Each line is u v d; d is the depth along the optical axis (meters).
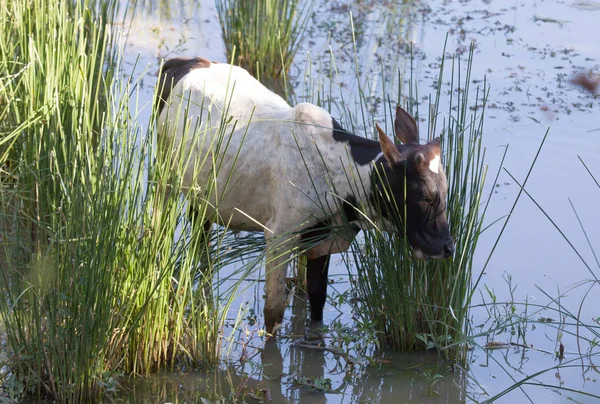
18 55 15.33
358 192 12.78
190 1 29.19
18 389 11.11
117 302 11.64
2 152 14.44
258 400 11.84
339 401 12.02
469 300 13.06
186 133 12.25
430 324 13.06
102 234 10.91
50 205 12.11
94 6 18.12
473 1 31.12
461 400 12.19
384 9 29.64
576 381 12.64
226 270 15.50
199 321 12.36
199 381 12.11
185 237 12.31
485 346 13.54
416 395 12.26
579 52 26.06
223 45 25.39
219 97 14.00
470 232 12.95
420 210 12.25
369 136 20.09
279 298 13.38
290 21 23.81
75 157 11.55
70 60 13.41
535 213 17.59
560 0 31.34
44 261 11.11
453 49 25.91
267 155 13.20
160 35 25.77
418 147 12.48
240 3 23.69
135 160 12.03
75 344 11.03
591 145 20.25
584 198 18.12
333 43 26.14
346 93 22.58
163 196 11.89
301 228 13.10
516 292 15.01
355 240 13.25
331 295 15.01
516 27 28.16
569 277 15.52
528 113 21.70
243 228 14.17
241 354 12.97
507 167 19.20
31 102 12.95
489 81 23.62
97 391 11.30
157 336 12.07
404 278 13.09
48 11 14.54
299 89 22.94
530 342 13.69
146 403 11.47
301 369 12.80
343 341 13.38
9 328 11.38
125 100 11.95
